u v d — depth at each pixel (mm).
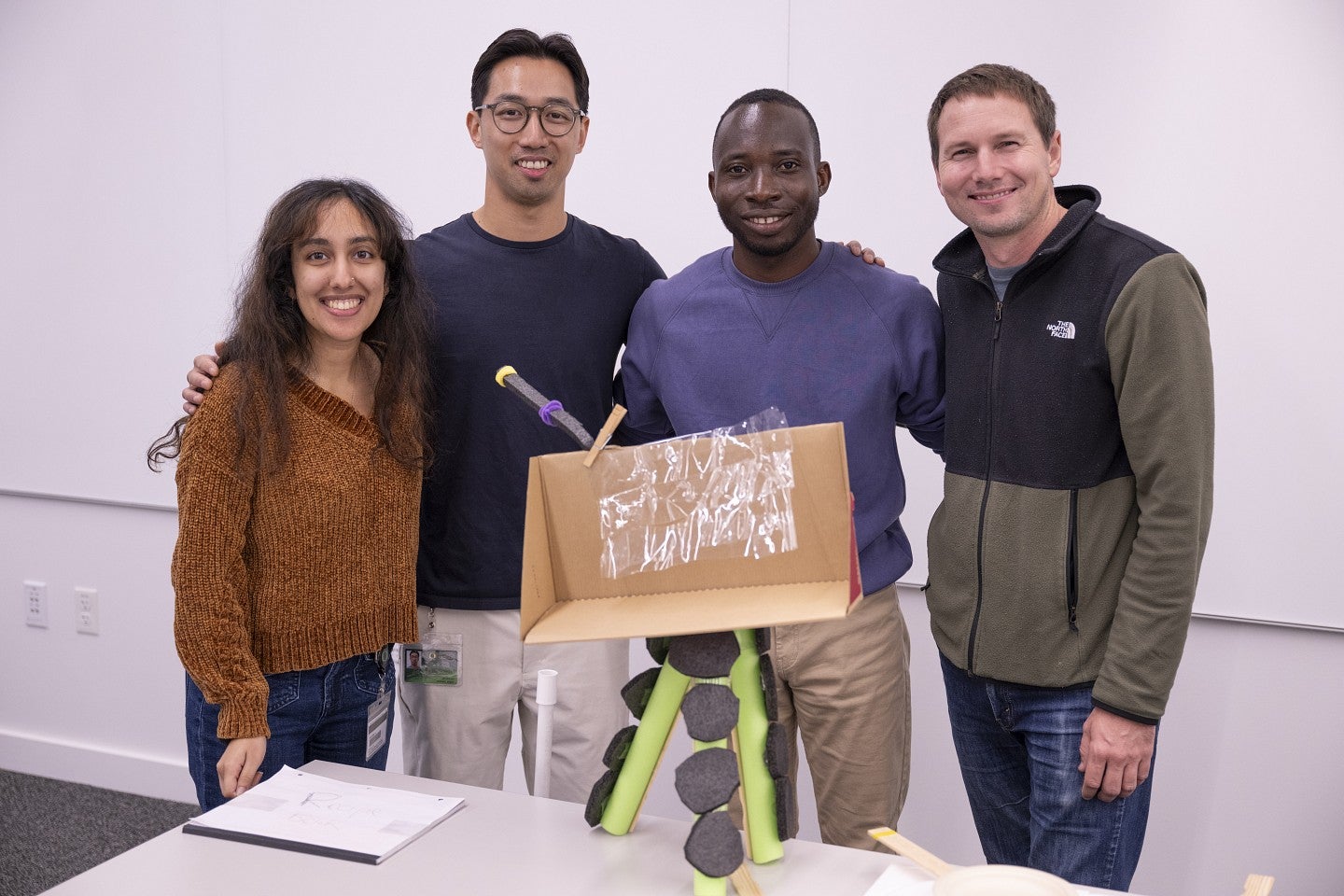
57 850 2824
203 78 2918
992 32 2301
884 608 1881
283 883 1216
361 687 1763
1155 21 2195
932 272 2404
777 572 1255
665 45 2541
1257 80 2143
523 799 1438
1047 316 1623
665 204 2588
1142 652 1533
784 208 1750
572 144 1953
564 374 1995
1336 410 2156
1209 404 1526
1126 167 2246
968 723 1816
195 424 1618
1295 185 2139
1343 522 2176
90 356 3104
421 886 1211
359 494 1708
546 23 2633
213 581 1586
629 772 1319
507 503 1986
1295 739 2260
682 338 1887
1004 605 1667
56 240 3098
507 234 1994
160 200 2990
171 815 3053
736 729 1278
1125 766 1562
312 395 1697
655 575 1290
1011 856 1861
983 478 1700
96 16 2986
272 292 1689
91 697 3229
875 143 2406
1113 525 1616
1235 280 2197
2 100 3098
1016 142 1596
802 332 1835
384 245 1721
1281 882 2297
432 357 1958
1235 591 2264
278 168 2889
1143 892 2396
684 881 1226
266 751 1666
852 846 1918
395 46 2758
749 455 1261
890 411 1863
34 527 3230
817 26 2418
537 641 1203
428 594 2014
